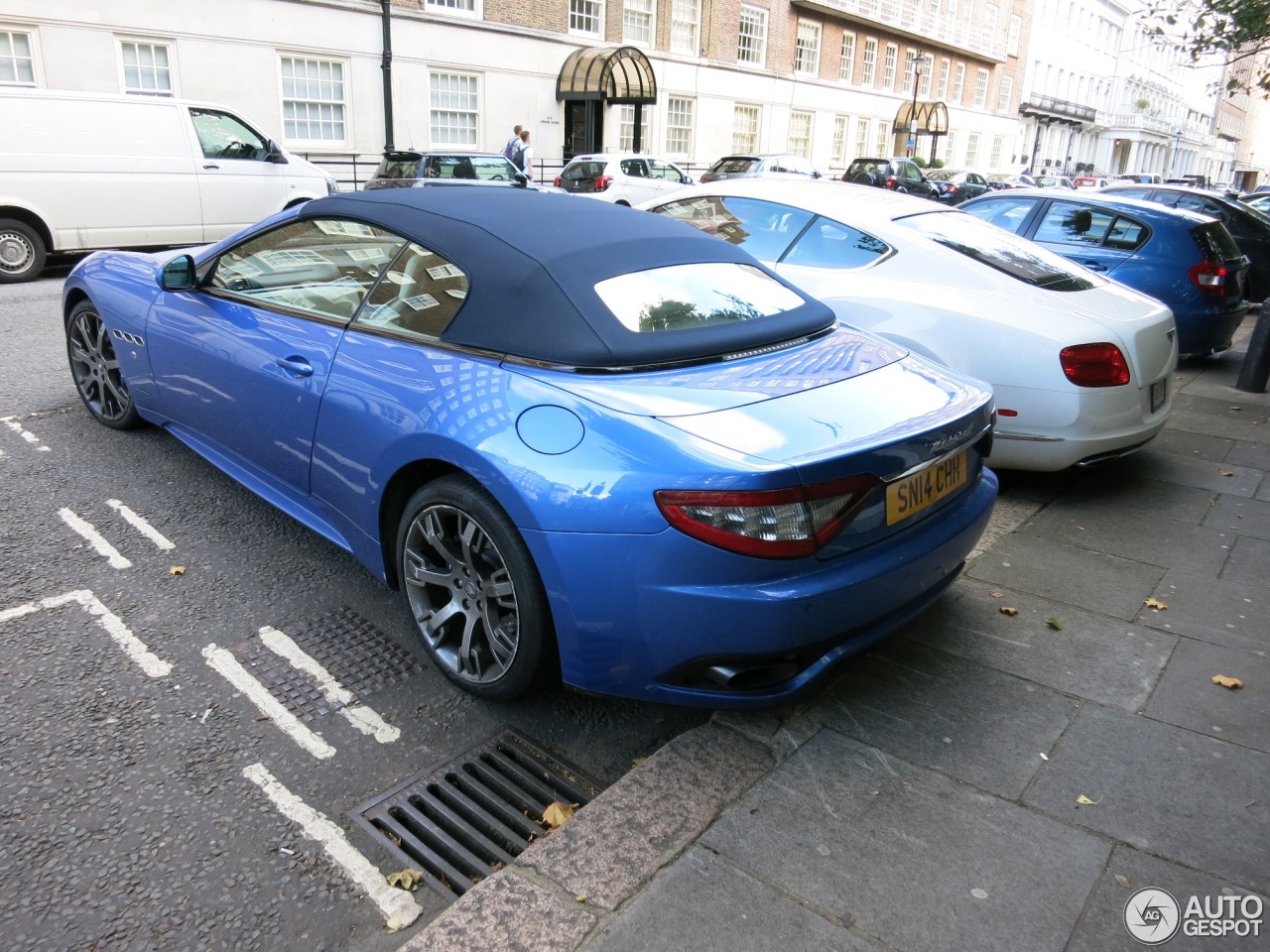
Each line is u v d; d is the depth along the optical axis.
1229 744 2.74
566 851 2.21
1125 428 4.62
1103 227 7.91
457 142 21.84
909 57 38.81
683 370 2.69
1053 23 53.72
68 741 2.59
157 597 3.41
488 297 2.84
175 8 16.48
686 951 1.93
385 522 3.06
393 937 2.03
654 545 2.31
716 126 29.30
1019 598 3.68
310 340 3.31
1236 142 100.12
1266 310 7.36
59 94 10.44
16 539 3.78
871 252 5.13
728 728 2.73
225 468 4.03
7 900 2.05
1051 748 2.69
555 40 23.08
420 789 2.52
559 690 3.03
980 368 4.63
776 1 30.36
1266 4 8.45
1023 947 1.98
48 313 8.38
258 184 11.95
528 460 2.48
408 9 20.00
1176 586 3.83
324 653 3.13
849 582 2.41
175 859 2.20
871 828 2.32
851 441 2.45
